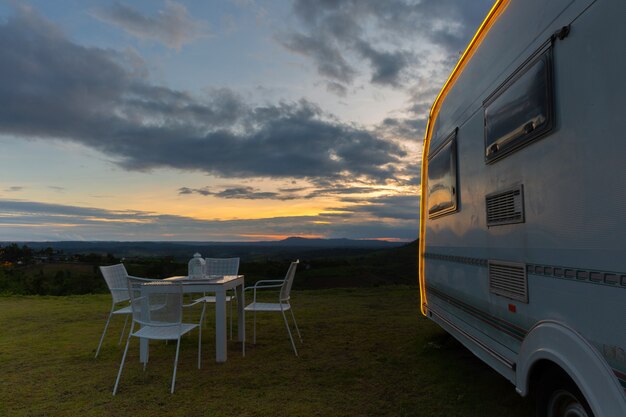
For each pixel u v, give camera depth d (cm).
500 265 269
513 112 248
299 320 690
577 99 183
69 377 426
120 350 529
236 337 583
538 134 216
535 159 221
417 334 570
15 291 1312
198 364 449
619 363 154
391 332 589
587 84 176
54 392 385
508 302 257
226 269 638
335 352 499
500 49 272
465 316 348
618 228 156
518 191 241
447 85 407
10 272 1540
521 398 344
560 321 196
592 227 172
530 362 220
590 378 170
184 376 425
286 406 346
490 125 285
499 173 270
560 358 191
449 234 396
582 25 181
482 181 302
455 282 376
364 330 607
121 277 536
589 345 173
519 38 244
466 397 351
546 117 208
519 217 240
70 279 1456
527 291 230
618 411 154
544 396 219
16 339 591
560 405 213
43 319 743
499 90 271
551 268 204
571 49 188
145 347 463
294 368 443
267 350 515
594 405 167
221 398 365
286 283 497
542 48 215
